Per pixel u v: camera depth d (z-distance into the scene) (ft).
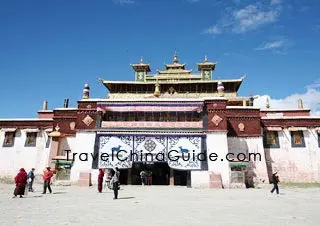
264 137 97.35
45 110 122.93
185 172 95.09
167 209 36.50
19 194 51.44
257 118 95.14
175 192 63.36
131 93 131.95
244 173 83.71
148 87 131.75
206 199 49.29
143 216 30.94
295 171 93.50
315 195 58.29
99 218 29.58
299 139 96.43
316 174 92.63
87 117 89.56
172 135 86.07
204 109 88.07
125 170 91.71
